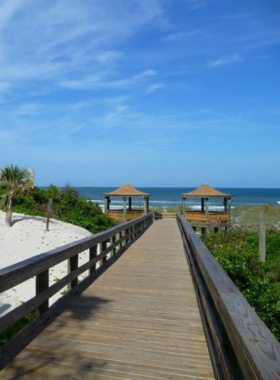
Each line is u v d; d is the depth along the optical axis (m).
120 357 3.27
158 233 15.18
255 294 7.62
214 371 2.96
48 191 18.39
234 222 24.52
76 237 12.84
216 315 3.23
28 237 11.47
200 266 4.00
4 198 15.16
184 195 24.88
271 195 118.12
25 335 3.65
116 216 24.34
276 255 14.86
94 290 5.57
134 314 4.44
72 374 2.94
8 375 2.90
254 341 1.64
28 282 8.32
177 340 3.67
